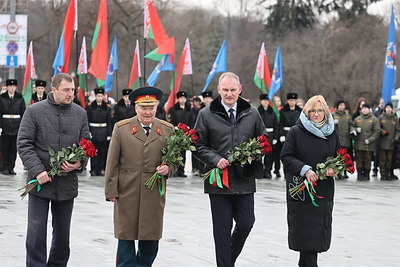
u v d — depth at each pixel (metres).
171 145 8.28
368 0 60.72
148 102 8.29
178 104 22.92
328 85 57.03
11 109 21.16
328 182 8.73
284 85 59.25
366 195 18.19
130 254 8.48
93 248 10.41
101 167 22.00
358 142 22.80
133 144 8.36
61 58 23.86
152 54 24.11
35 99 21.52
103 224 12.47
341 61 57.34
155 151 8.40
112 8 53.16
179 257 9.99
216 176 8.66
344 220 13.80
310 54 58.97
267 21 64.38
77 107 8.59
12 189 17.22
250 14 79.69
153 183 8.34
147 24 24.30
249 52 70.50
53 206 8.50
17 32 32.22
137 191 8.35
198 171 23.09
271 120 22.66
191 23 65.75
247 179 8.77
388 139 22.92
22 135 8.32
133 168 8.37
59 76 8.42
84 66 24.30
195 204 15.38
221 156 8.86
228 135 8.87
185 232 11.95
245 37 78.62
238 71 71.12
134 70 25.48
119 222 8.40
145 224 8.34
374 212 14.98
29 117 8.38
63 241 8.49
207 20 76.38
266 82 25.61
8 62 32.28
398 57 52.91
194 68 68.06
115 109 22.03
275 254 10.41
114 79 58.88
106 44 24.03
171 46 24.06
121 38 57.12
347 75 56.56
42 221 8.33
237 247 8.92
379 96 55.12
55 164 8.16
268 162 22.55
